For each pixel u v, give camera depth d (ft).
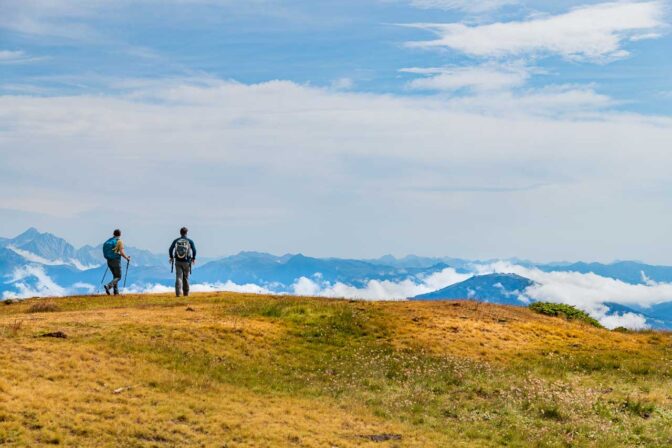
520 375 78.79
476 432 60.54
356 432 57.93
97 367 63.00
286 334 90.17
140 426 51.13
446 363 81.56
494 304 123.44
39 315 88.94
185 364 70.28
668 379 80.59
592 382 78.54
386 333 93.76
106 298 117.19
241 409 59.21
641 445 59.21
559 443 58.65
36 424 48.52
